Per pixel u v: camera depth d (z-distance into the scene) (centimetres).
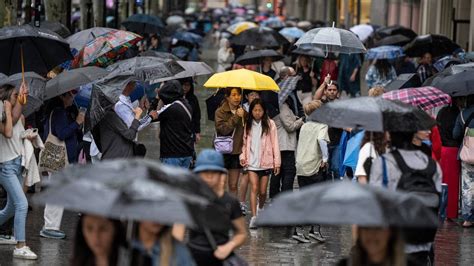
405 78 3419
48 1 5569
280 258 2602
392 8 12762
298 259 2598
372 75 4884
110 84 2669
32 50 2727
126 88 2725
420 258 1889
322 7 17112
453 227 3130
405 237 1445
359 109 1866
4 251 2544
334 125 1864
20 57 2728
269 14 19275
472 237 2988
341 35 3794
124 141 2714
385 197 1284
